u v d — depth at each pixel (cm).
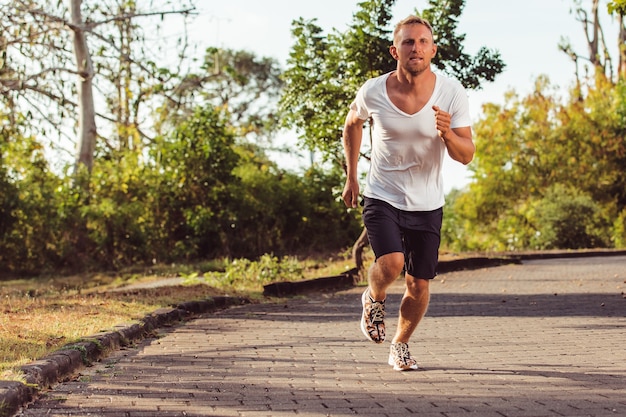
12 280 1855
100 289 1555
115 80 2258
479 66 1562
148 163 2186
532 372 578
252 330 856
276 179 2355
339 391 514
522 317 940
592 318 916
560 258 2202
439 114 515
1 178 1964
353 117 573
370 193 561
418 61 529
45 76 2056
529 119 2992
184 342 762
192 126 2194
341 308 1086
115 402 481
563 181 2938
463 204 2997
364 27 1502
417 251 568
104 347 676
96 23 2027
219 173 2180
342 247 2375
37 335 680
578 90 3170
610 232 2764
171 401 484
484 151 2973
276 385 537
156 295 1088
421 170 554
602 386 520
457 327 857
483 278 1546
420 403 474
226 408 464
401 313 591
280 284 1277
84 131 2148
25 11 1933
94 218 2022
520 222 2856
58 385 536
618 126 2939
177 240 2152
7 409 438
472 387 522
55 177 2114
